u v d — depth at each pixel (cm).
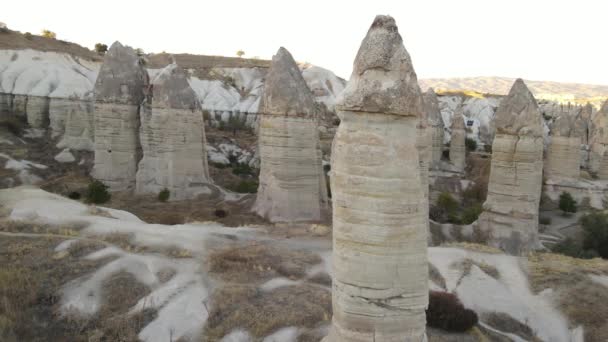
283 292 1374
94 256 1538
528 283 1656
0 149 3891
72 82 5591
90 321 1234
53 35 7688
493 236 2373
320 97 8812
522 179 2278
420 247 754
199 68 9006
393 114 723
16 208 1938
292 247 1798
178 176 2905
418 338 767
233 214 2566
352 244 756
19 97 5169
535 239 2309
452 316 1261
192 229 1905
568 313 1477
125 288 1366
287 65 2431
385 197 731
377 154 731
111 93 2988
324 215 2542
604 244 2725
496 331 1348
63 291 1338
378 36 731
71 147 4153
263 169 2556
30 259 1488
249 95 8281
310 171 2452
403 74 728
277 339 1119
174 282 1395
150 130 2938
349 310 766
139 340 1169
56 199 2148
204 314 1248
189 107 2930
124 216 2131
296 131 2391
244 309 1255
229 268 1519
